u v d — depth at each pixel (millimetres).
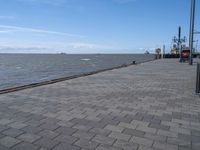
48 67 47094
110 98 8156
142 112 6430
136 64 30656
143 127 5199
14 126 5055
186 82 12656
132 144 4273
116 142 4340
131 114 6199
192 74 17062
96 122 5441
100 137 4547
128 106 7059
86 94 8805
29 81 22094
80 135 4621
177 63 33406
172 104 7465
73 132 4770
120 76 15422
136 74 16891
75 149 4004
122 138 4531
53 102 7336
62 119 5605
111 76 15391
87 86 10789
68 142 4281
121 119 5730
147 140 4480
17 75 29344
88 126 5152
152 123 5504
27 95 8344
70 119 5617
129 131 4922
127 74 16844
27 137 4473
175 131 5012
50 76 27000
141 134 4773
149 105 7262
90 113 6180
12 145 4117
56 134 4645
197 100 8109
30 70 38656
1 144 4156
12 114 5930
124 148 4102
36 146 4094
